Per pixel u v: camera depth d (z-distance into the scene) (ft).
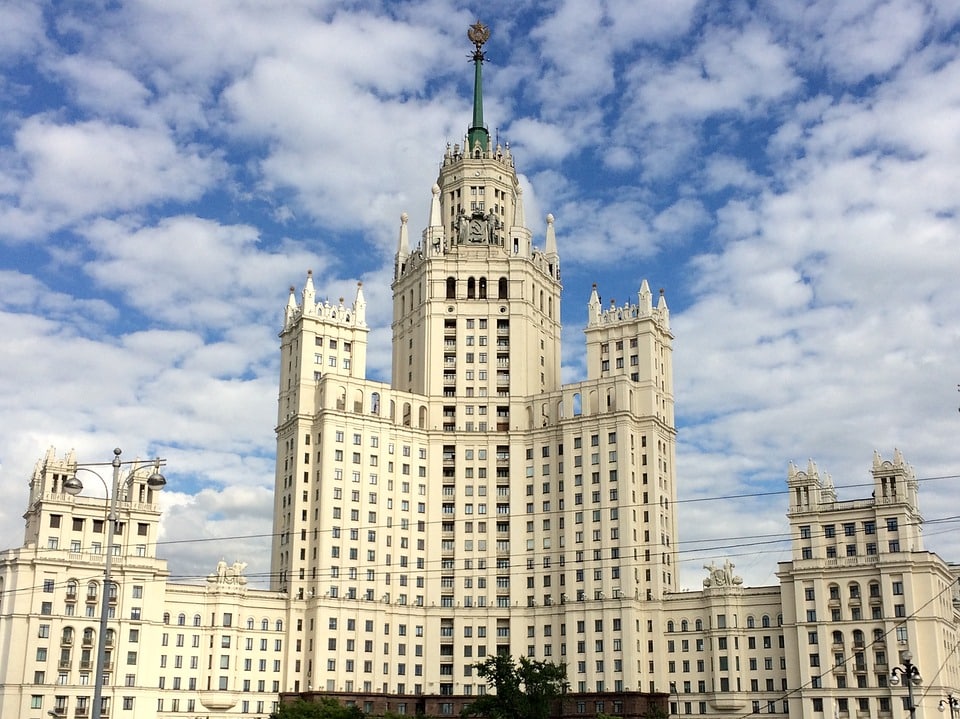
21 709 535.19
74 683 552.82
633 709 604.49
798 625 584.81
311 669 624.18
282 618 636.89
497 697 513.45
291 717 528.22
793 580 593.83
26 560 554.46
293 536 654.12
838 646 572.10
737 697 595.88
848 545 587.27
